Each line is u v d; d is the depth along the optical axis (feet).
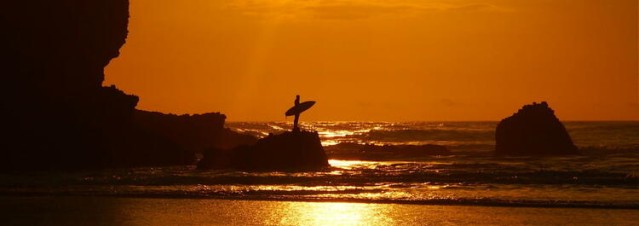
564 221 403.13
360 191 522.47
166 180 590.96
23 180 596.29
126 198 491.72
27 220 415.03
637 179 571.28
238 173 650.02
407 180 581.53
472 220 408.67
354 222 406.82
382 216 423.64
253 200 482.28
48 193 514.68
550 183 556.51
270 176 610.24
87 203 472.03
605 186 536.01
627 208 439.22
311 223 404.77
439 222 404.16
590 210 434.71
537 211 433.89
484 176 599.57
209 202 474.90
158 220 413.80
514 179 579.48
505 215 422.41
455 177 595.47
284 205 462.60
